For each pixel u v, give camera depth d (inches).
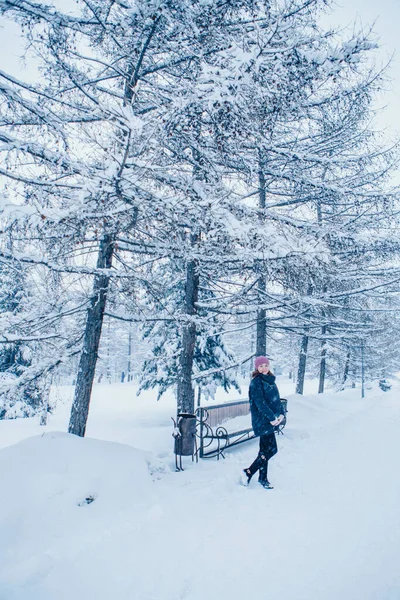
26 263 167.9
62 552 105.1
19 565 97.7
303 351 610.5
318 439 285.3
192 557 102.0
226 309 306.8
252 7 156.4
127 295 207.6
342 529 118.6
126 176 131.8
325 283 266.2
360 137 319.6
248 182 221.6
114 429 399.2
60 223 134.0
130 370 1921.8
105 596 85.4
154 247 199.0
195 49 169.8
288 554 103.0
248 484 172.7
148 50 182.5
